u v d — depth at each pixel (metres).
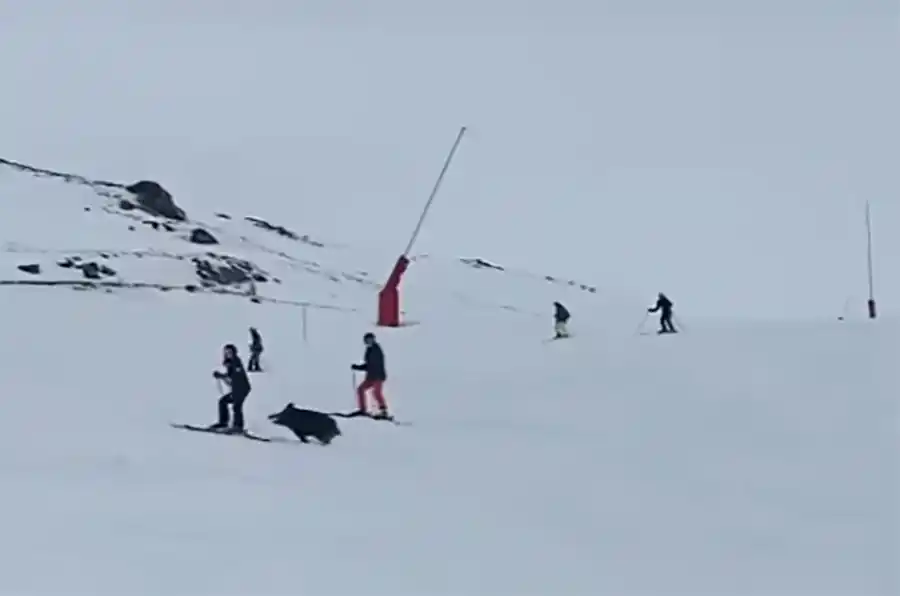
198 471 43.69
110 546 32.53
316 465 45.59
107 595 28.14
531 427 55.75
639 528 36.59
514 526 36.50
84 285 117.06
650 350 85.12
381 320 112.81
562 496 40.88
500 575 30.88
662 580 30.94
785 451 48.94
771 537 35.41
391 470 45.03
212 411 58.66
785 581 30.97
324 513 37.50
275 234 185.50
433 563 31.92
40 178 175.62
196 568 30.61
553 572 31.42
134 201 174.38
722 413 58.59
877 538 35.34
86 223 154.38
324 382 71.88
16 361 74.62
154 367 75.69
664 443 51.41
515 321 128.12
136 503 37.97
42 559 30.97
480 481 43.34
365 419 57.00
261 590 28.95
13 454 45.69
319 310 122.25
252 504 38.41
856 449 49.00
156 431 52.06
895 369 70.94
